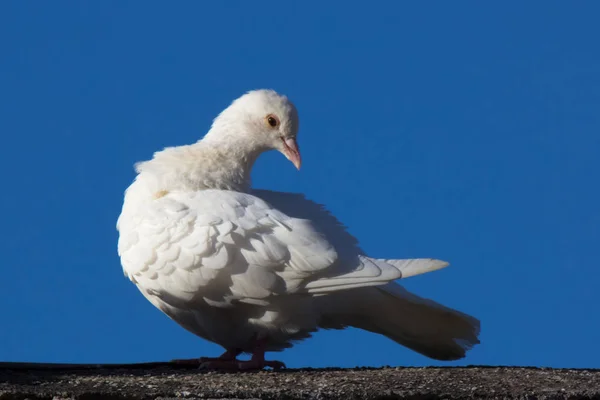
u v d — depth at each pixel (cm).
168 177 994
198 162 1016
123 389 686
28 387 695
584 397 680
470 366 855
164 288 927
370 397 673
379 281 874
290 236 903
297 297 909
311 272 891
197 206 934
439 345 989
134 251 932
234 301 913
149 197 986
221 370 886
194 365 930
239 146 1046
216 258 894
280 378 763
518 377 764
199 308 940
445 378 759
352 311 968
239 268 895
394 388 701
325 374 794
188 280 906
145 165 1009
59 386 702
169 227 916
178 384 717
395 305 957
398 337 999
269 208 934
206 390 679
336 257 895
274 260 892
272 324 922
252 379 757
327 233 963
